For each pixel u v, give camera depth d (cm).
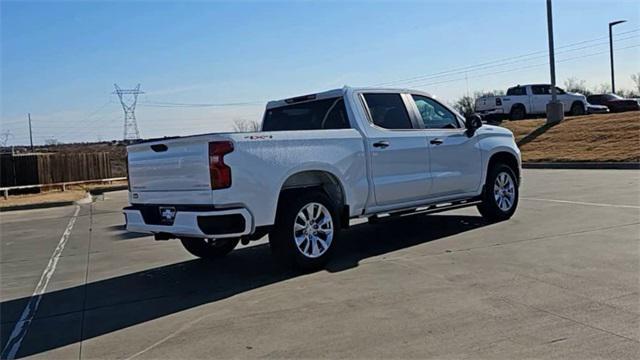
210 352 416
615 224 796
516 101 3059
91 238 1059
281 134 627
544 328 424
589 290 507
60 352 437
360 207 703
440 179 791
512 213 903
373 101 746
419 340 413
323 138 664
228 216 577
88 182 2939
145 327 484
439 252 692
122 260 800
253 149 598
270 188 605
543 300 487
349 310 489
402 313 473
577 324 429
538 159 2095
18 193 2528
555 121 2666
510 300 491
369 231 877
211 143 580
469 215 970
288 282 599
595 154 1952
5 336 482
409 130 767
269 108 820
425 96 820
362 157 701
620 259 606
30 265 812
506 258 639
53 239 1084
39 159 2625
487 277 566
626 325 423
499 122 3052
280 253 629
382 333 431
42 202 1958
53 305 574
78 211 1700
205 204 587
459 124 849
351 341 419
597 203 1008
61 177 2780
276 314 492
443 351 392
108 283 659
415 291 533
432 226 883
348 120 720
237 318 489
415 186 759
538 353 381
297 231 633
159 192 641
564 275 558
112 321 507
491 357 379
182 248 868
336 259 692
